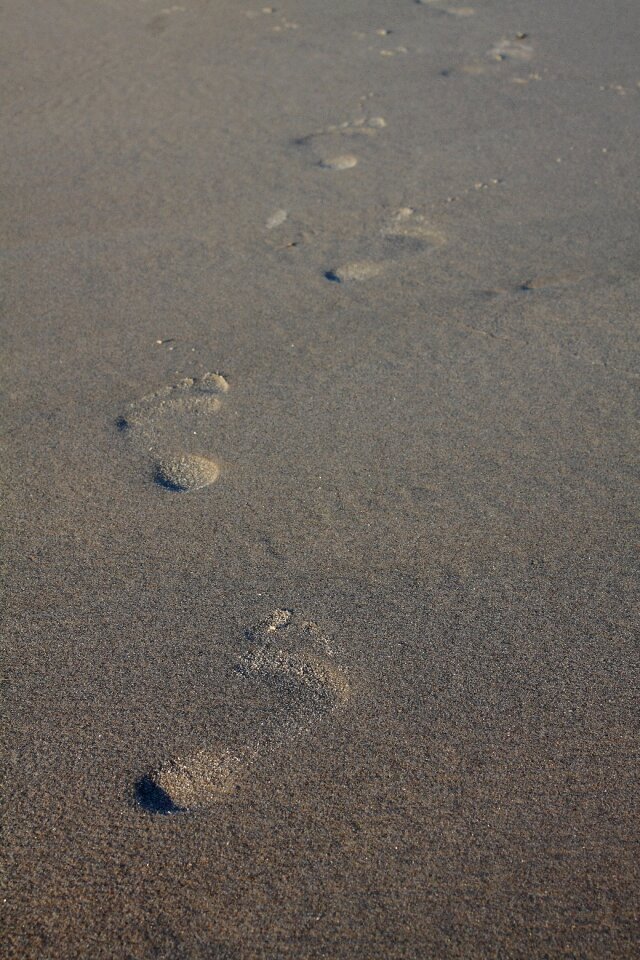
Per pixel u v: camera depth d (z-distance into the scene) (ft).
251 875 5.36
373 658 6.66
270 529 7.82
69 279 11.81
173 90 18.02
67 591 7.23
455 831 5.57
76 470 8.54
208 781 5.87
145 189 14.14
